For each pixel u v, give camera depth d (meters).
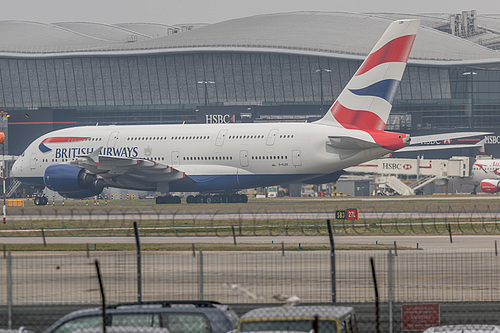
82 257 127.44
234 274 103.25
